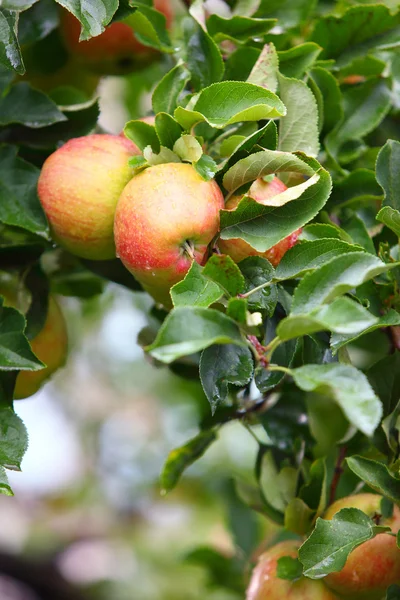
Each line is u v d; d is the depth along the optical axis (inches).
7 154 51.2
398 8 53.7
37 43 57.6
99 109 52.7
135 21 52.4
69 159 49.5
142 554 93.6
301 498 50.3
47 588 90.4
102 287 58.0
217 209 47.1
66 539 97.7
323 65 53.8
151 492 97.9
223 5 56.4
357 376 43.5
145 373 93.6
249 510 62.7
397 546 47.3
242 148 47.4
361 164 54.7
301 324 43.6
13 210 50.5
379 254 49.6
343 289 44.3
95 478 105.8
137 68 58.7
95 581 90.8
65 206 49.4
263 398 53.9
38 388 54.0
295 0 55.2
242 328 44.8
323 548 46.6
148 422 103.4
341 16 53.8
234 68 52.7
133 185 47.5
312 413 52.8
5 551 91.8
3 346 48.0
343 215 52.0
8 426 48.3
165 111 49.6
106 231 49.5
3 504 105.1
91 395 101.7
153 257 46.8
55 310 54.1
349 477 54.1
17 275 52.5
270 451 54.1
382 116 54.2
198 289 45.6
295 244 47.6
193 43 51.5
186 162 47.9
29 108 52.2
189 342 43.6
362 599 49.4
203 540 90.4
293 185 48.9
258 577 50.6
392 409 49.6
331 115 53.0
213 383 46.3
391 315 47.4
